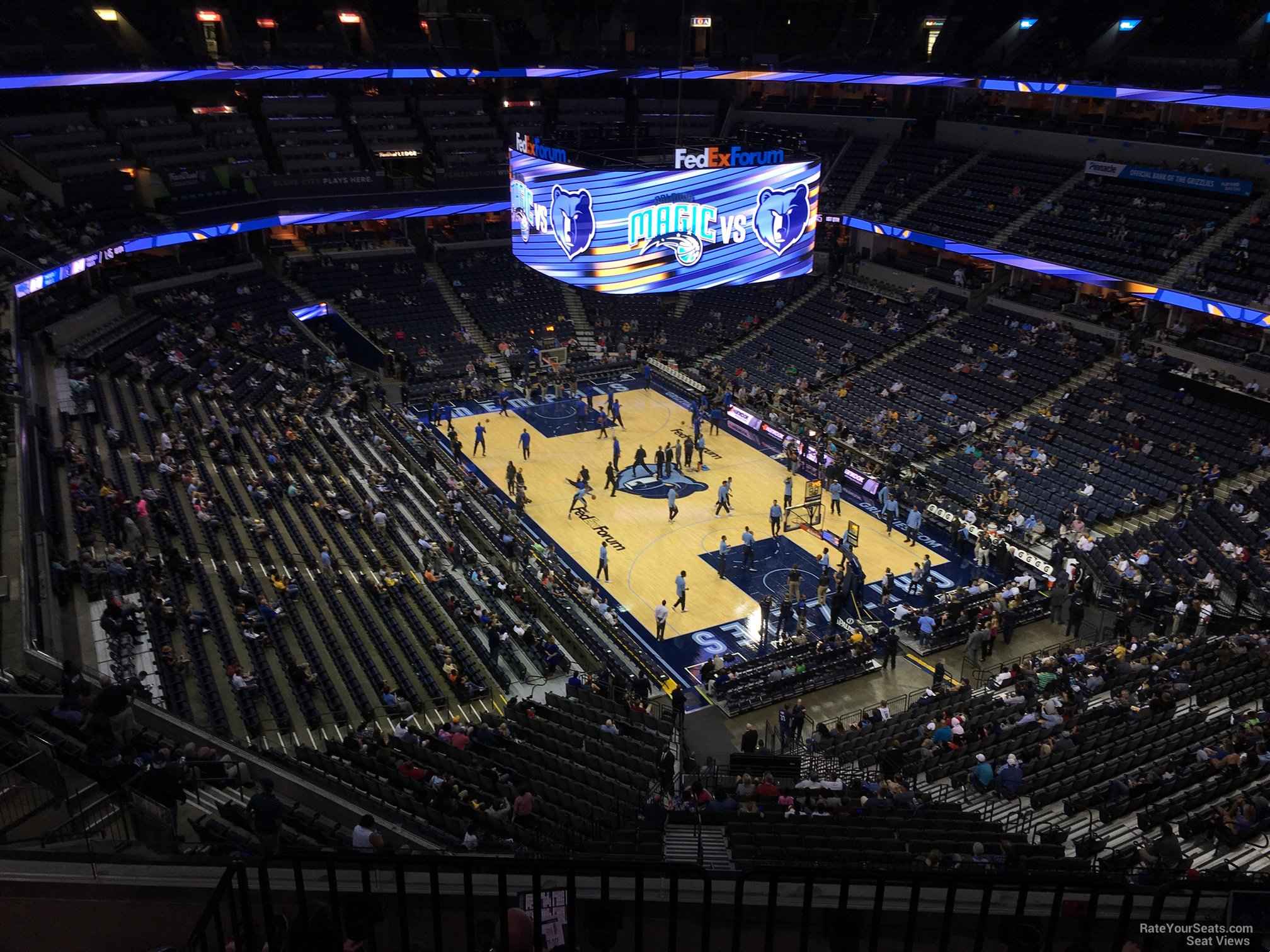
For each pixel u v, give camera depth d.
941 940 5.59
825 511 34.91
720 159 24.64
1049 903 8.00
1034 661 24.86
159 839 11.97
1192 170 40.81
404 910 5.59
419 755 19.33
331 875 5.61
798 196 25.69
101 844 11.09
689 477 37.53
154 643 20.73
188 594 24.41
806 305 49.03
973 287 44.94
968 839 15.73
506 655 25.14
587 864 5.46
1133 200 41.97
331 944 5.41
